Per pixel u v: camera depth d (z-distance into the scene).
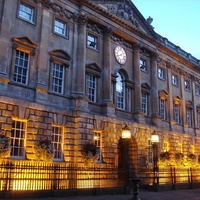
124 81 29.78
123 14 30.23
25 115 20.14
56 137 22.36
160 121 32.47
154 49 33.84
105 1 28.80
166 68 36.38
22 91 20.73
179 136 35.69
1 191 14.91
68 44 24.77
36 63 22.02
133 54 31.31
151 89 32.88
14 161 18.72
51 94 22.70
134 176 27.02
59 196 17.03
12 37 20.77
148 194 21.72
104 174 21.55
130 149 28.48
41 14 23.12
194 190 26.09
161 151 31.28
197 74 43.12
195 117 40.62
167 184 25.47
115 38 29.47
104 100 26.50
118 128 26.48
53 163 21.05
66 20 25.09
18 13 21.56
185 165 35.28
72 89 24.17
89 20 26.88
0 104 18.86
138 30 31.19
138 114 29.45
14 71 20.72
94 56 26.91
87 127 23.67
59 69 24.03
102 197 18.09
